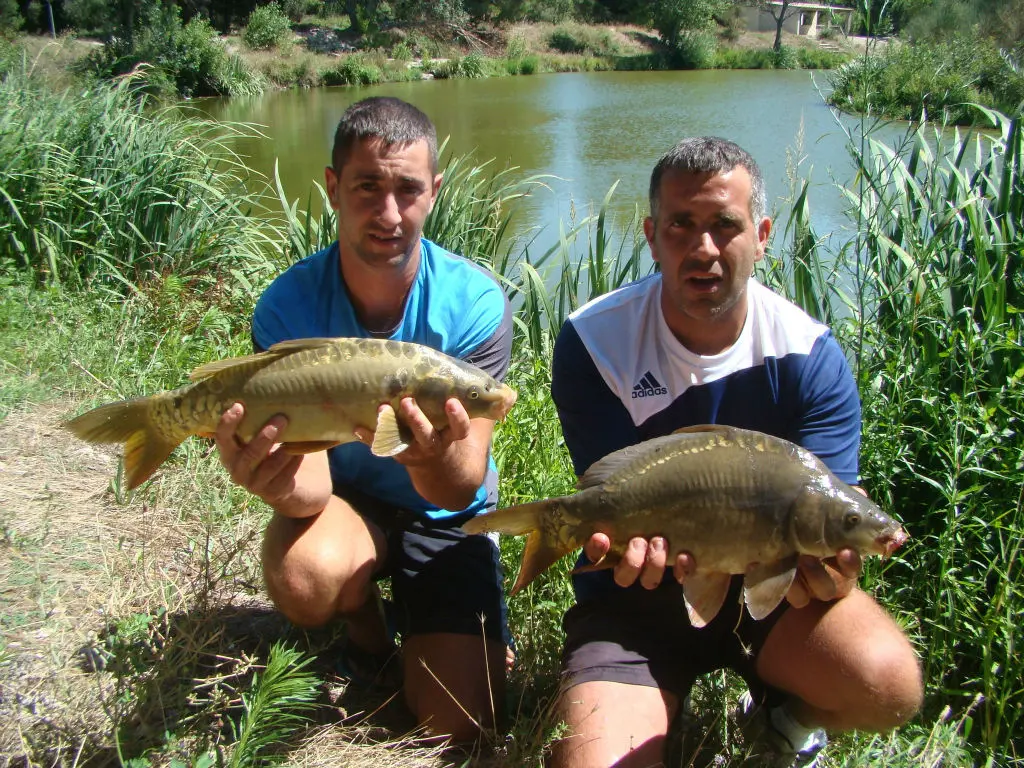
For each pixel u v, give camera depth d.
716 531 2.35
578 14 51.31
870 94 4.95
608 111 22.75
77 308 5.86
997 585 3.34
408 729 2.84
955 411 3.60
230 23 46.94
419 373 2.52
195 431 2.61
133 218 6.85
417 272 3.02
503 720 2.88
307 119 23.33
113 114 7.48
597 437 2.81
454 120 21.55
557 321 5.34
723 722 2.89
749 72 37.78
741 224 2.54
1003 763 3.08
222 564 3.41
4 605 3.16
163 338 5.49
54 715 2.66
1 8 35.59
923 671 3.28
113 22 33.12
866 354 4.08
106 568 3.30
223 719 2.72
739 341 2.71
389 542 3.08
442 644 2.88
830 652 2.48
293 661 2.54
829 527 2.29
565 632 2.90
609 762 2.40
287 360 2.54
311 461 2.81
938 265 4.20
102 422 2.62
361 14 45.44
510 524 2.48
